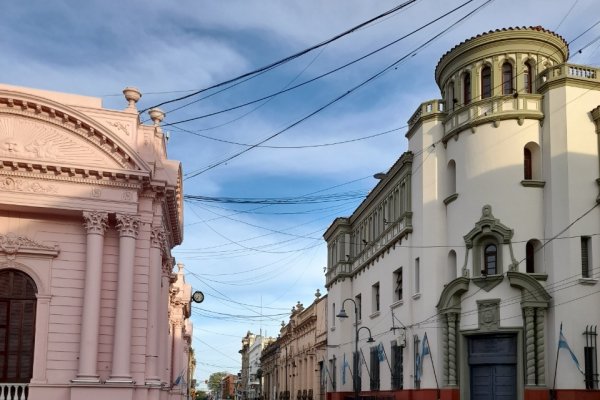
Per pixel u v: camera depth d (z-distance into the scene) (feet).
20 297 89.25
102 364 87.25
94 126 89.15
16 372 87.76
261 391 342.85
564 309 96.94
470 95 110.01
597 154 101.65
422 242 113.80
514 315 100.07
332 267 174.19
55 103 87.76
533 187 103.04
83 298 88.22
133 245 90.02
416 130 119.96
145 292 90.99
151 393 90.63
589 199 100.01
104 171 89.04
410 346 116.67
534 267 102.68
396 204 129.18
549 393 95.76
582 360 95.61
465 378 103.45
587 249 100.01
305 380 209.26
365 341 146.00
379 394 130.72
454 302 105.40
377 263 140.56
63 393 85.92
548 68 104.63
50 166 87.30
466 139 108.17
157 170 94.27
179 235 119.03
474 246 104.68
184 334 188.55
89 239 88.48
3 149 87.35
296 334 231.09
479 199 104.83
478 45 108.99
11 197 86.63
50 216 90.22
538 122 104.68
